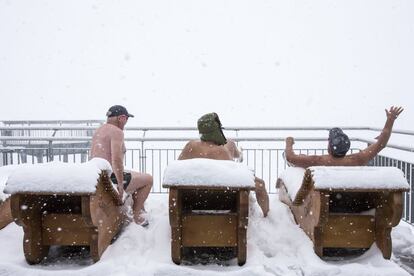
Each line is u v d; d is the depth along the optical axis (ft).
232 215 13.25
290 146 15.92
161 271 12.62
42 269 12.78
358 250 14.40
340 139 14.84
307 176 13.15
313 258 13.10
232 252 14.35
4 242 14.35
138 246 14.07
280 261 13.25
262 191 15.79
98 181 12.76
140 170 25.52
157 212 17.49
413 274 12.96
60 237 13.26
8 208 15.02
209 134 15.43
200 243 13.32
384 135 14.93
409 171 18.75
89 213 12.33
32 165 12.71
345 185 12.42
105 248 13.76
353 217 13.35
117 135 14.90
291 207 16.51
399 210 12.50
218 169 12.75
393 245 15.06
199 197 14.88
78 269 12.69
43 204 13.87
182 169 12.67
